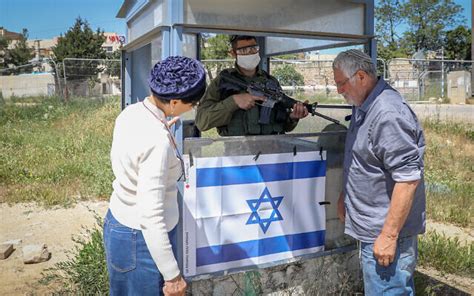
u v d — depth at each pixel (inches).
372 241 102.3
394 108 94.1
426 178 297.4
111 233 84.6
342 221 127.1
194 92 81.2
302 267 127.4
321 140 125.1
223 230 113.5
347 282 133.8
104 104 603.5
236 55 123.7
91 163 303.3
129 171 80.7
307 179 123.6
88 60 743.1
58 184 264.7
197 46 150.8
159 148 78.4
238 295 119.3
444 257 169.3
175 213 88.0
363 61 98.0
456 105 862.5
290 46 162.1
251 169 115.0
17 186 262.7
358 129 100.9
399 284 101.3
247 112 123.3
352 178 104.4
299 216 123.5
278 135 117.6
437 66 1008.2
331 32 126.7
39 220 214.4
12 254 177.0
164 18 112.0
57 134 423.5
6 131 439.8
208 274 113.1
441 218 228.2
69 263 154.0
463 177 311.1
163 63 82.4
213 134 205.6
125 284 85.5
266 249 119.6
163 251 77.0
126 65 167.3
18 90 992.2
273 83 124.1
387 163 94.7
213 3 112.2
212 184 111.0
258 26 118.7
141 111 82.7
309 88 395.9
